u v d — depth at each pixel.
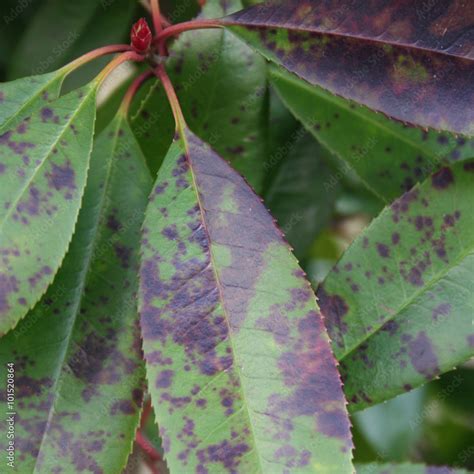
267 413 0.42
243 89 0.46
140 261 0.42
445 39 0.43
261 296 0.42
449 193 0.44
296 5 0.43
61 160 0.42
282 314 0.42
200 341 0.42
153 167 0.46
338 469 0.41
